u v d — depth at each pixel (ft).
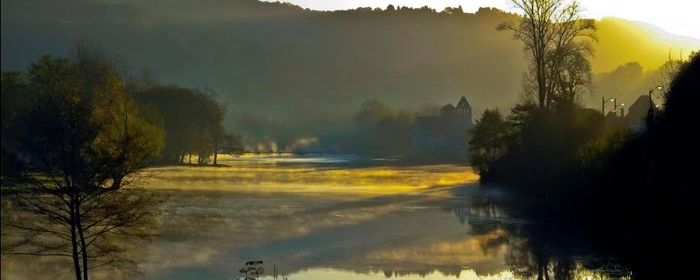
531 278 124.77
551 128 272.31
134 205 118.73
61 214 118.01
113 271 122.42
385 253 146.61
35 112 109.91
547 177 266.57
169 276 120.26
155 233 152.87
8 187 108.68
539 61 284.41
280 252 145.48
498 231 179.63
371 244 157.58
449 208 234.38
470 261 140.05
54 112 110.42
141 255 134.62
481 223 195.42
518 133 310.65
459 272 130.21
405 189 312.09
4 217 111.24
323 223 191.11
